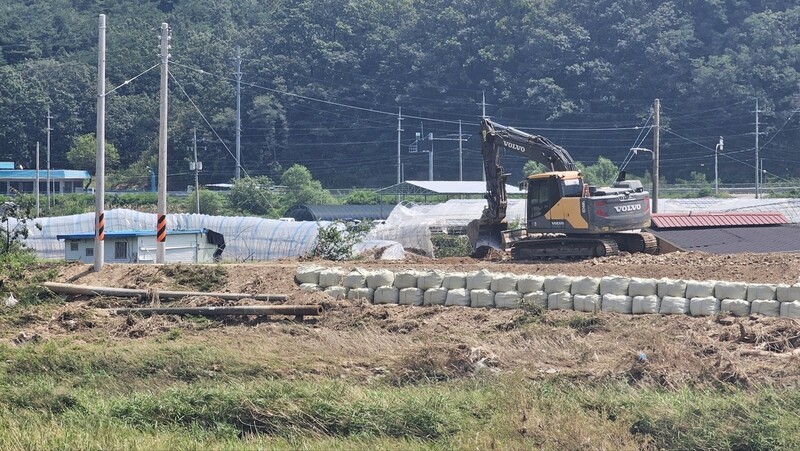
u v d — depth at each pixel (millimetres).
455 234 140250
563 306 62656
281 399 41375
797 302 56812
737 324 55375
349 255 100062
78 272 77688
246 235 124438
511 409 40188
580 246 89938
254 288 71250
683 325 56812
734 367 45656
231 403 41438
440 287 66500
